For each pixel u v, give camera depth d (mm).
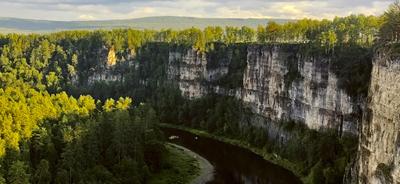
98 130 131500
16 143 114062
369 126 93500
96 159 122000
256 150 173625
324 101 149250
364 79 138250
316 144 143375
